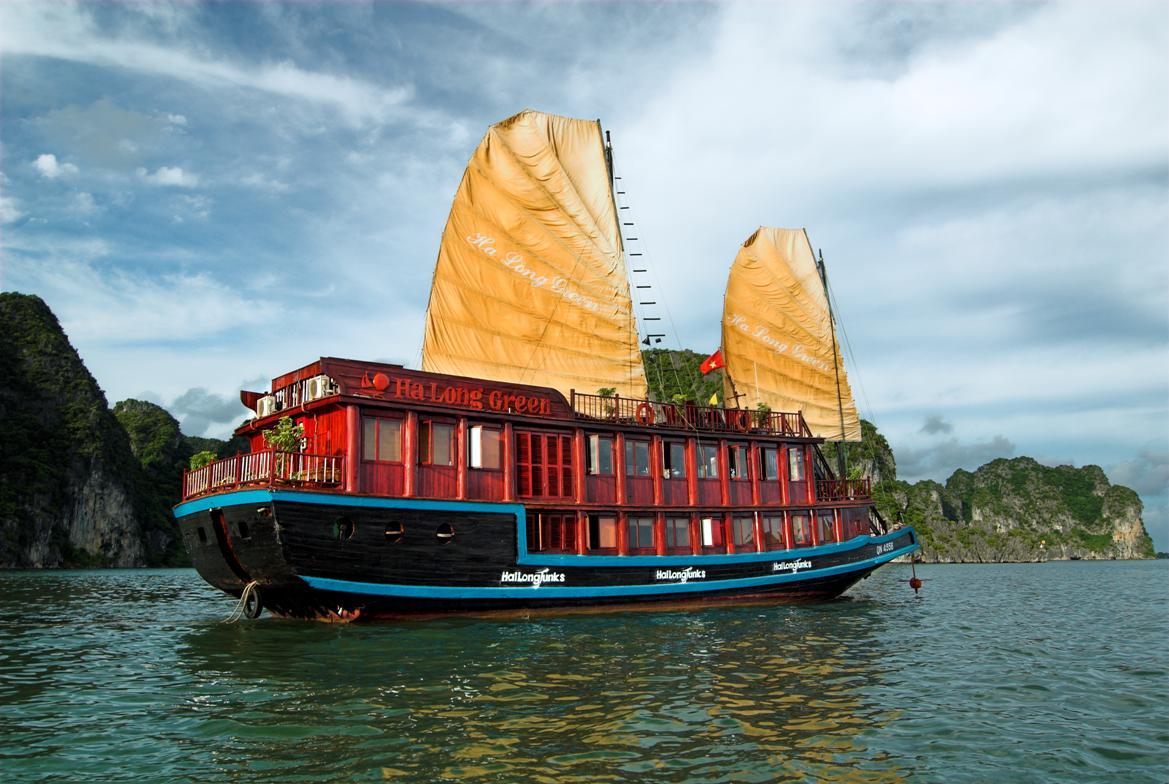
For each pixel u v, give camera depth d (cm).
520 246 2462
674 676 1223
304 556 1642
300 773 766
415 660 1334
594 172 2553
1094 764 855
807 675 1270
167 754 824
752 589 2380
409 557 1769
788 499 2517
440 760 804
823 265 3400
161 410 15538
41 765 791
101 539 11625
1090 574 7969
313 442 1850
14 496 10644
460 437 1888
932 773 809
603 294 2530
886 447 15875
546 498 2016
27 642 1667
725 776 775
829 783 767
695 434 2314
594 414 2252
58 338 12912
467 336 2400
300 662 1316
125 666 1336
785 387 3259
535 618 1956
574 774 770
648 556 2141
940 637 1845
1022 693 1208
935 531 18312
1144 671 1423
